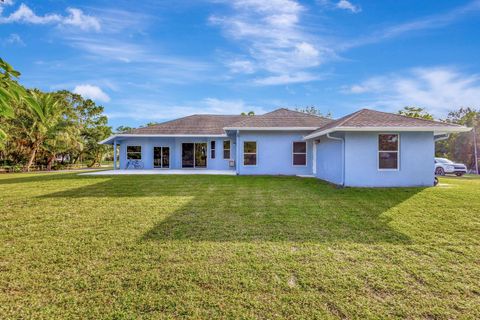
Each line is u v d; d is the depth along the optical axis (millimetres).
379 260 3760
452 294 2938
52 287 3043
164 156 21234
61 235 4758
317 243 4391
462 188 10047
